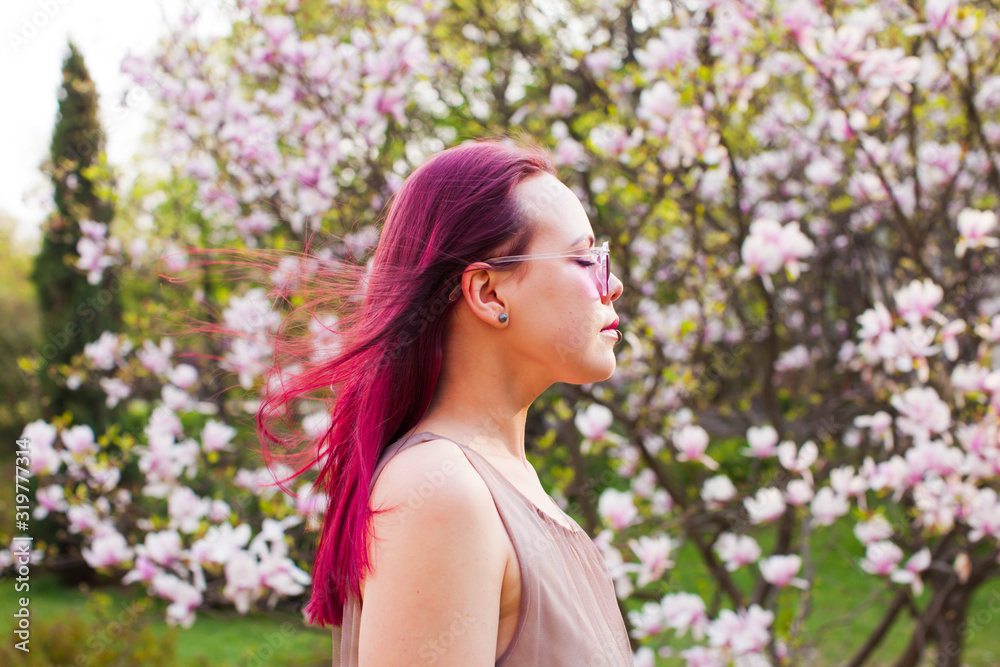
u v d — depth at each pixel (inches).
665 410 124.3
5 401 474.3
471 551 26.5
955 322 93.7
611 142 112.9
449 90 137.6
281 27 119.8
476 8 133.3
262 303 108.1
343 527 32.3
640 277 140.4
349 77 124.0
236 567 96.3
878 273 153.7
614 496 102.4
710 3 109.7
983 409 100.5
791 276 97.1
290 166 120.3
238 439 134.6
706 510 118.1
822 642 152.3
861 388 150.9
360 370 35.0
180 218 141.8
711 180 124.3
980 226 100.8
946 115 134.0
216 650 206.4
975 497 95.1
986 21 117.5
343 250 101.5
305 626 113.1
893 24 119.0
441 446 28.9
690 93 104.0
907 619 202.2
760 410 164.7
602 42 131.9
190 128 126.5
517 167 32.4
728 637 98.9
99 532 116.5
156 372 131.0
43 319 301.3
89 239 137.9
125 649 161.3
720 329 139.6
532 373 32.7
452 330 32.8
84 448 118.3
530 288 31.3
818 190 147.3
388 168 128.5
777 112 139.6
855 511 102.5
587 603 31.0
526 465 34.0
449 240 31.6
